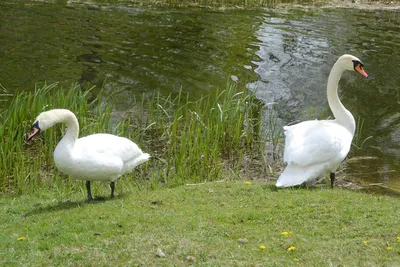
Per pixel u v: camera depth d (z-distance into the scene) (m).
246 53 17.02
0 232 6.47
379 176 10.08
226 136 11.23
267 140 11.47
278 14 22.11
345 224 6.64
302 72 15.77
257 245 6.05
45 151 9.81
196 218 6.86
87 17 19.78
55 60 15.38
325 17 22.05
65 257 5.75
